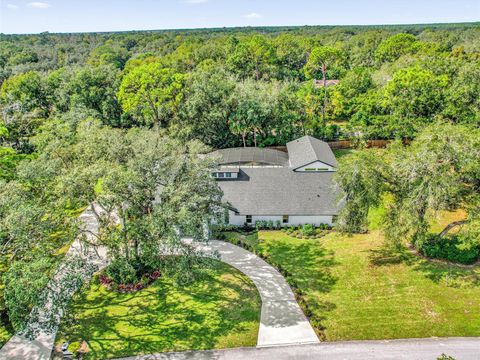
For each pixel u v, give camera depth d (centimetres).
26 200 2619
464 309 2678
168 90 5703
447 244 3178
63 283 2417
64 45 17550
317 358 2336
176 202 2672
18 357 2356
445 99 4912
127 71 8056
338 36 17588
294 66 11756
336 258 3322
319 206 3800
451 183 2773
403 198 3017
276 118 5709
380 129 5638
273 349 2411
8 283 2231
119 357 2367
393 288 2917
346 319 2642
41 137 4481
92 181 2694
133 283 3025
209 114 5497
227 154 5050
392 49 9950
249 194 3903
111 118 6869
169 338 2511
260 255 3378
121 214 2823
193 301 2856
